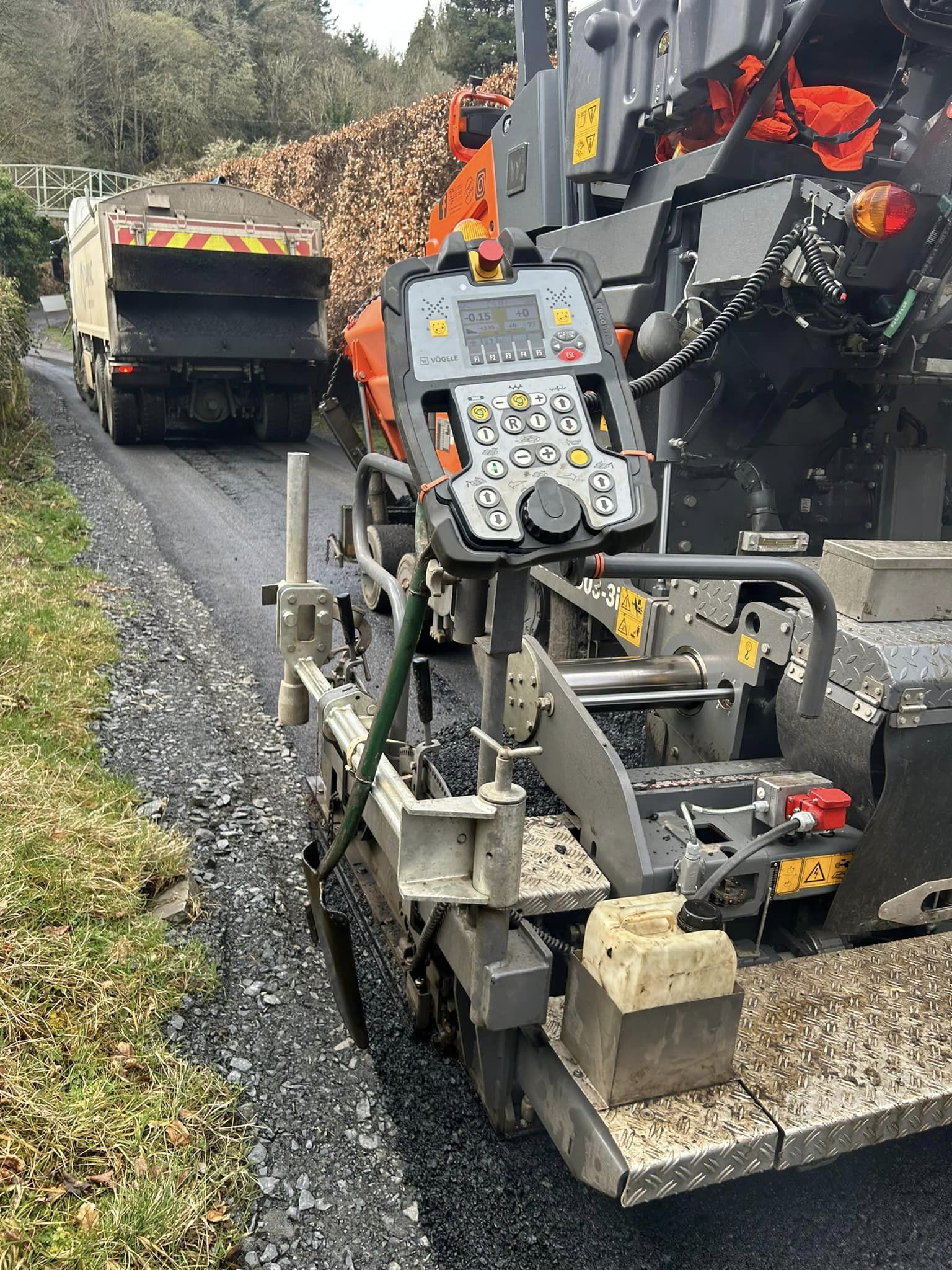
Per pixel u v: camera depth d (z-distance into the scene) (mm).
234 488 9156
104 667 4742
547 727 2666
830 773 2432
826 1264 2062
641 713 4551
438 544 1634
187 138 40719
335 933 2301
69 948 2590
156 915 2941
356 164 13367
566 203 3912
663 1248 2076
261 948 2926
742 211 2891
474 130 5473
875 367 3391
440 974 2480
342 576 6730
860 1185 2283
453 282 1810
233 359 10531
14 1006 2367
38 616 5039
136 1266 1873
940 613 2457
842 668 2346
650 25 3096
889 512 3689
